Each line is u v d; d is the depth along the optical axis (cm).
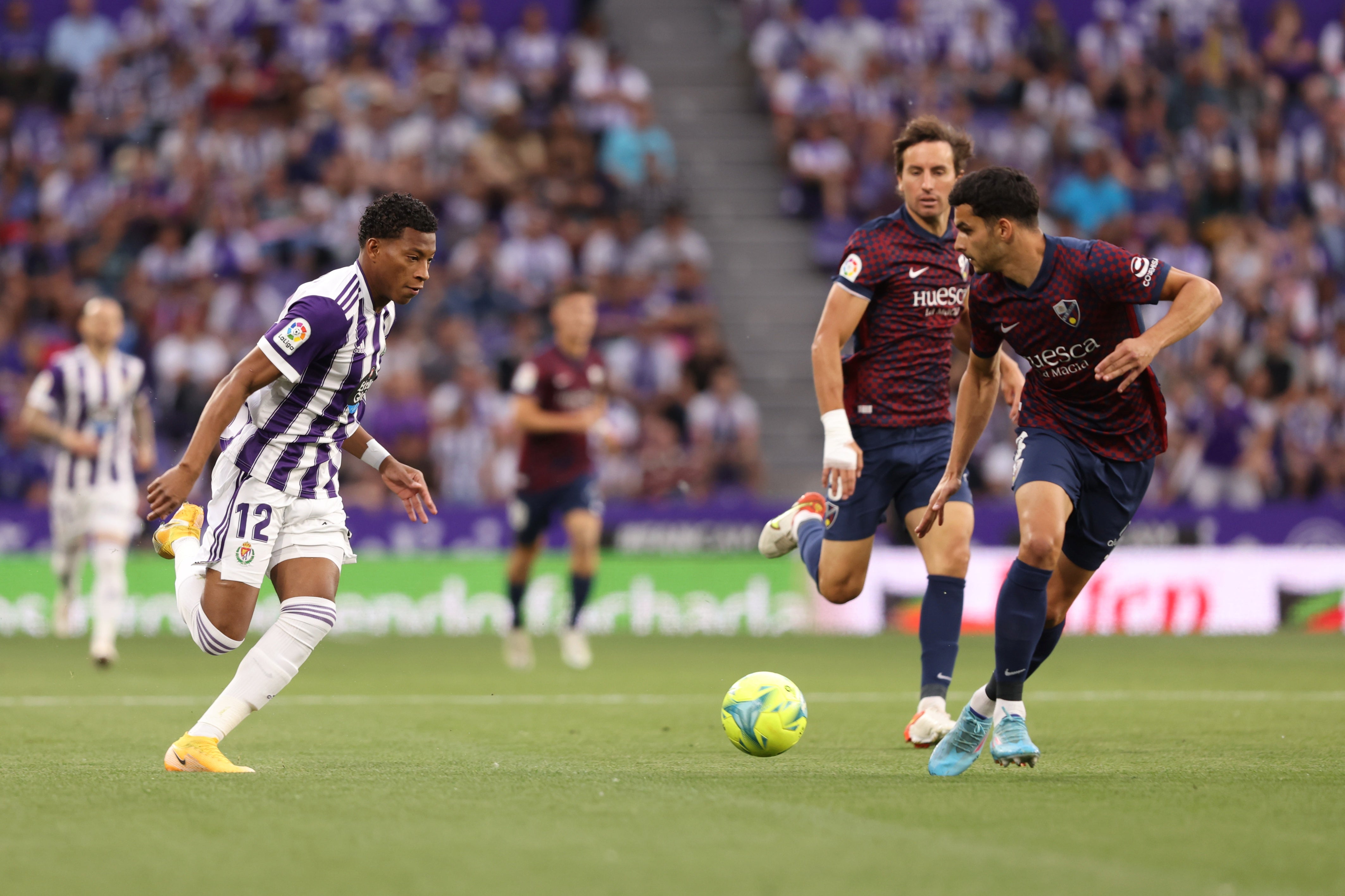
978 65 7331
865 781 1680
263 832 1304
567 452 3731
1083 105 7131
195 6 7188
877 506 2164
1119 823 1367
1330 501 5672
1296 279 6397
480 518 5025
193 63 6844
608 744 2131
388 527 4969
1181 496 5678
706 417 5634
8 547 4816
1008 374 2131
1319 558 5134
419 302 5919
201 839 1271
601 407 3797
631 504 5116
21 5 7081
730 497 5588
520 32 7488
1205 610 5081
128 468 3534
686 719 2491
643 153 6738
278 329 1680
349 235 6206
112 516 3494
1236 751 2034
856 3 7325
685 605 5062
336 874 1133
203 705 2709
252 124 6475
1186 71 7244
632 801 1494
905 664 3744
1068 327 1755
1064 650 4225
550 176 6619
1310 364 6241
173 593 4828
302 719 2497
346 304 1720
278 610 4772
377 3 7331
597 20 7312
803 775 1753
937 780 1697
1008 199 1720
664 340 5878
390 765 1872
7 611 4769
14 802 1470
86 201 6319
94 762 1884
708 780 1680
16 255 6134
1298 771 1797
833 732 2302
